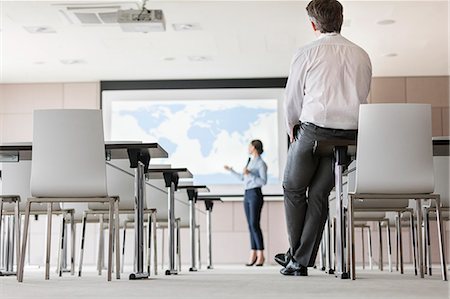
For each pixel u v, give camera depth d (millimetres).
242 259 10250
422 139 3727
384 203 4793
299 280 3648
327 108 3908
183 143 10359
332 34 4074
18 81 10414
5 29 7965
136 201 4125
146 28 6812
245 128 10328
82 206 5586
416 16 7621
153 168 4961
